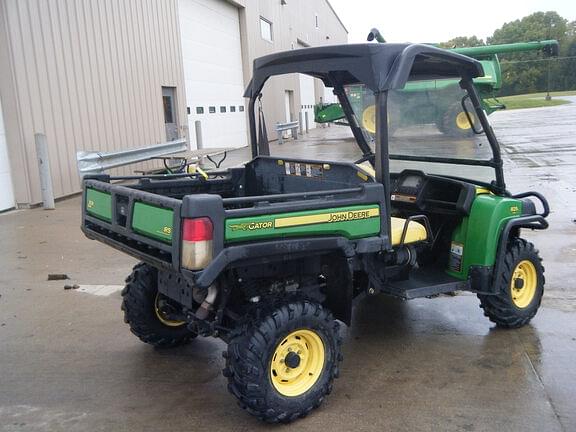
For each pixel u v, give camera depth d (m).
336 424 3.36
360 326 4.81
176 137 16.16
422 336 4.59
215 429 3.34
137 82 13.63
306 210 3.34
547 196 9.93
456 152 4.69
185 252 2.99
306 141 23.59
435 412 3.45
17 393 3.77
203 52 18.70
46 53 10.20
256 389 3.21
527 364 4.04
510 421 3.33
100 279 6.14
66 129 10.73
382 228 3.67
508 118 31.83
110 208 3.81
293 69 4.07
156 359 4.28
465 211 4.41
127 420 3.44
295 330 3.35
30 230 8.32
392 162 5.12
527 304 4.70
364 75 3.58
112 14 12.48
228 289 3.46
